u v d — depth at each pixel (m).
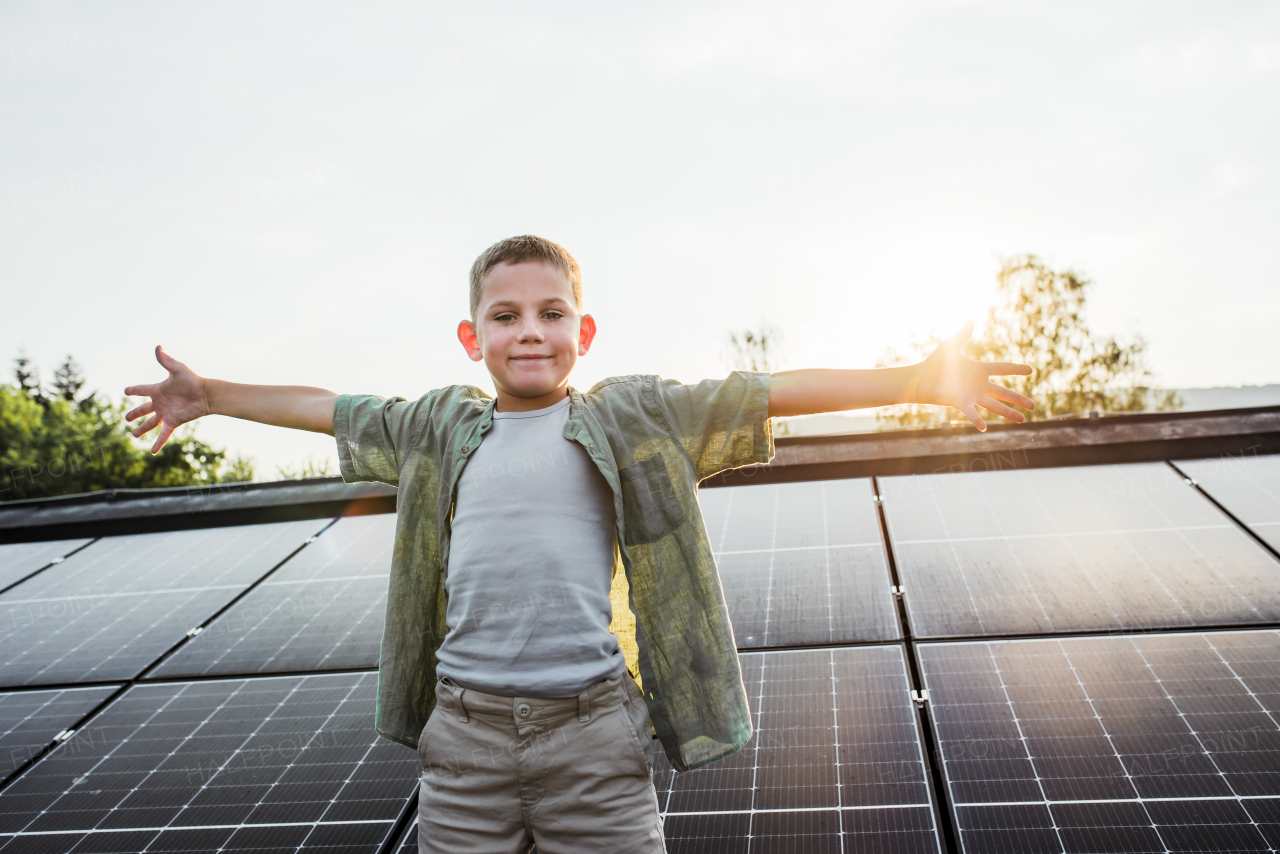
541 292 1.92
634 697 1.90
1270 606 3.01
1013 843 2.16
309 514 5.48
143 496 5.76
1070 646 2.94
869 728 2.66
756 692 2.93
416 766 2.79
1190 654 2.80
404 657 2.09
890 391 1.90
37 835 2.67
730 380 1.97
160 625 4.07
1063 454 4.72
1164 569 3.36
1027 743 2.51
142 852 2.54
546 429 1.96
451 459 2.00
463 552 1.87
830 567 3.74
